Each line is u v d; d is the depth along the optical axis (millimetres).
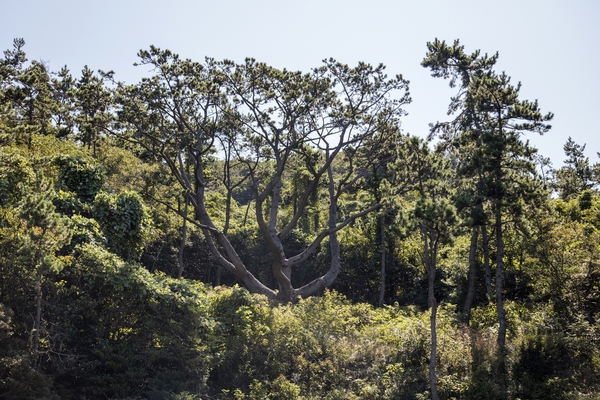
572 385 18312
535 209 22797
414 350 21125
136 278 16938
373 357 21172
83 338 16375
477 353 20719
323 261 49094
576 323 21391
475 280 32031
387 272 44031
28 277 14648
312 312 23969
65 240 14609
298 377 19484
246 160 34469
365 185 39812
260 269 53969
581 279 23359
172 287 18516
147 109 31156
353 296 47750
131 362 16281
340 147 32531
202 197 32812
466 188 25188
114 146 37406
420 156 20016
